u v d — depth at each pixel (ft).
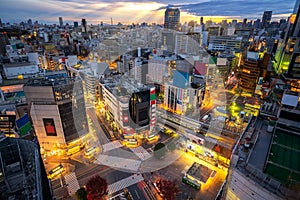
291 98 106.93
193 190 140.15
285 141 97.71
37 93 157.69
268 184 70.18
